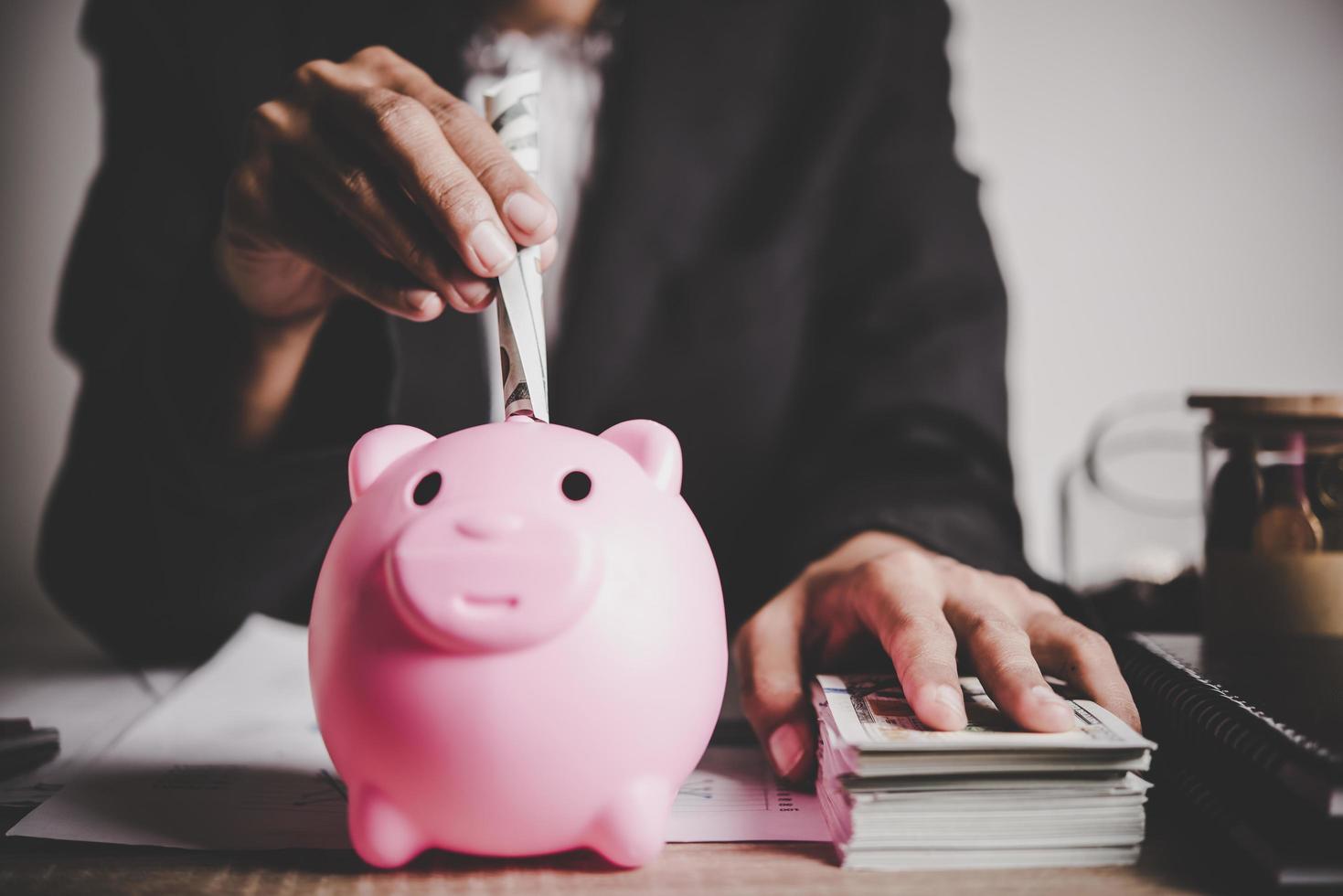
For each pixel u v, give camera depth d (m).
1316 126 1.66
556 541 0.44
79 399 1.03
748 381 1.18
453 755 0.45
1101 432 1.41
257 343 0.87
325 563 0.50
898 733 0.50
